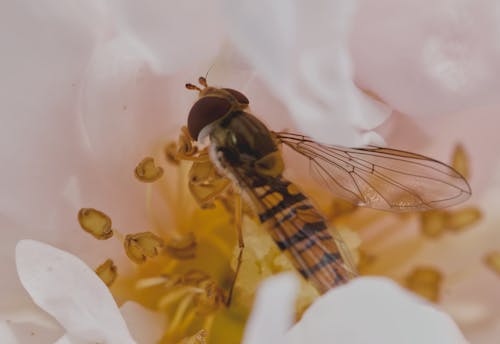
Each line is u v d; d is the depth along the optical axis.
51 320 0.06
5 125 0.06
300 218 0.06
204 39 0.06
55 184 0.06
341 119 0.06
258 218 0.06
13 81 0.06
